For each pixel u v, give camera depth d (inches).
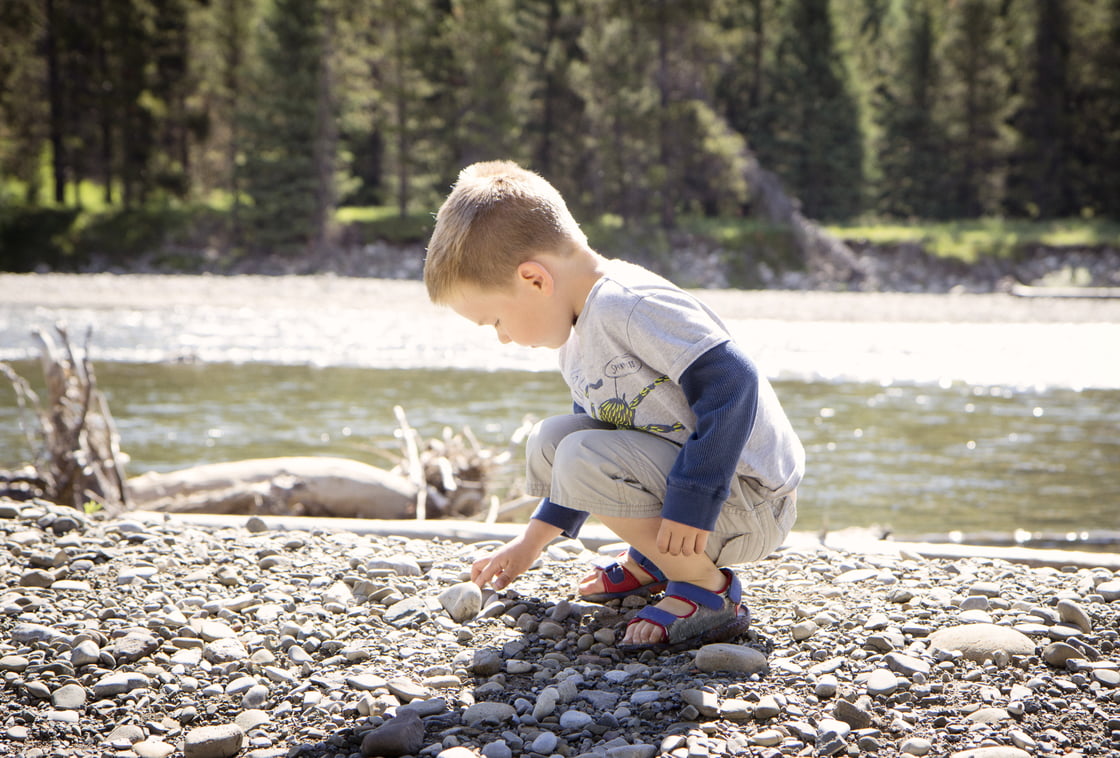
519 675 71.0
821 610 81.5
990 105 1583.4
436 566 94.7
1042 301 870.4
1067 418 337.1
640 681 68.6
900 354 522.0
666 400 72.4
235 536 104.1
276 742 61.7
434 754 58.9
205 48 1457.9
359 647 75.5
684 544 68.3
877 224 1539.1
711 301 820.6
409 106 1397.6
